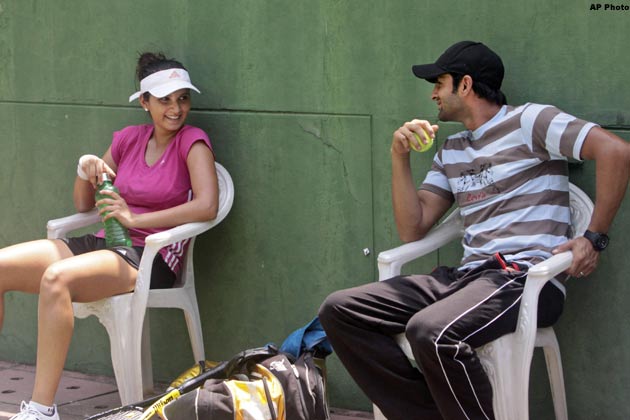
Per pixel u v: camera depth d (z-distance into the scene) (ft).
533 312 20.66
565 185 22.47
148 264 25.31
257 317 28.02
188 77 26.91
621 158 20.86
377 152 25.63
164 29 28.37
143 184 26.86
